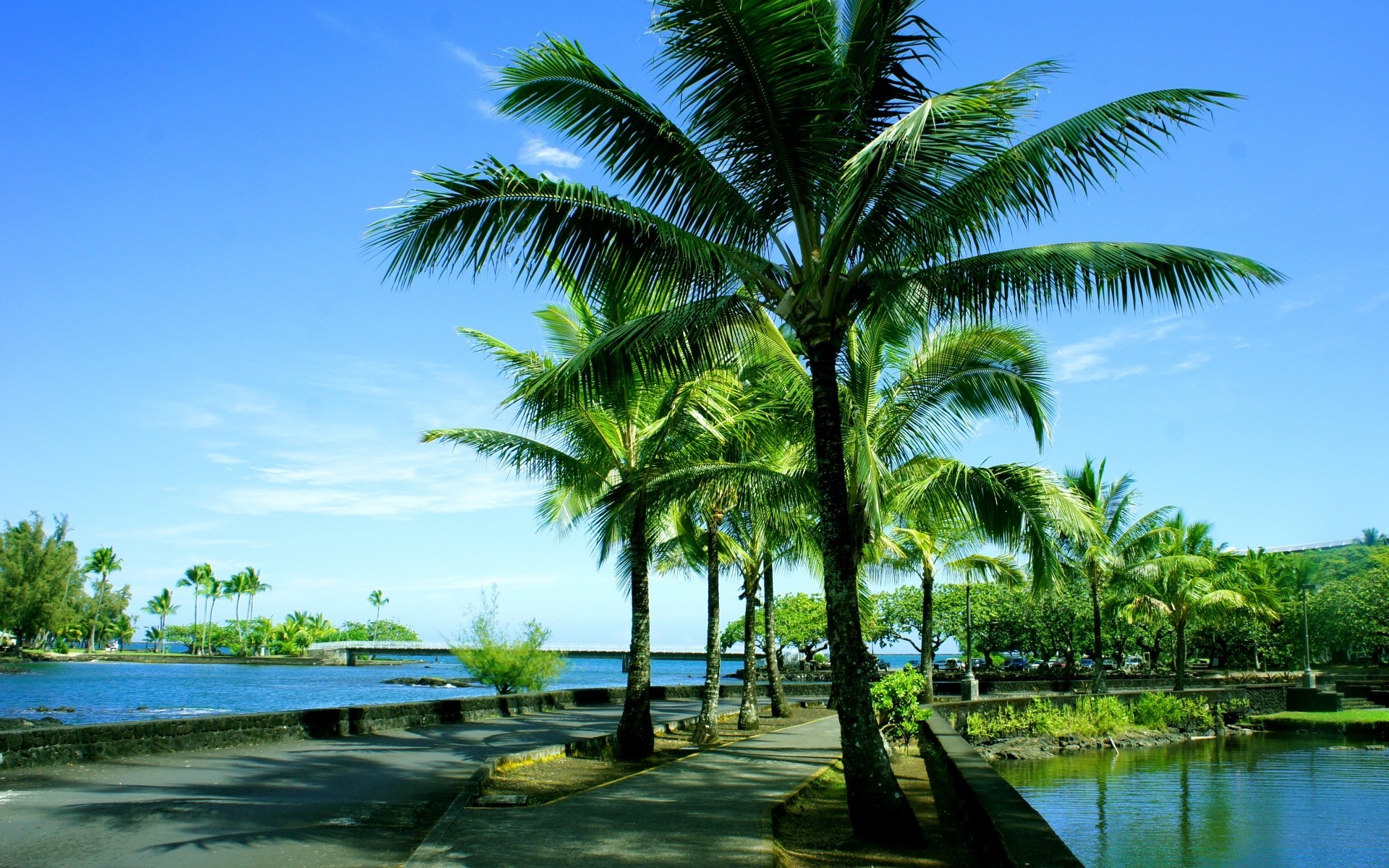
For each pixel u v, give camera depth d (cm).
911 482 1242
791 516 1483
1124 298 844
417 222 834
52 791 966
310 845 733
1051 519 1180
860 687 815
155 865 652
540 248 874
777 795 980
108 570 10500
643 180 872
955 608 5181
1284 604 4884
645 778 1116
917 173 795
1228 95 737
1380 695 3859
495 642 2869
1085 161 786
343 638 12850
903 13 836
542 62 808
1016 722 2570
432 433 1339
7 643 9544
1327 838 1362
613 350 883
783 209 888
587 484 1400
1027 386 1134
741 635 6084
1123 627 4938
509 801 905
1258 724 3253
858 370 1144
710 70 782
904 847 776
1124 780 1961
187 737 1361
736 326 933
